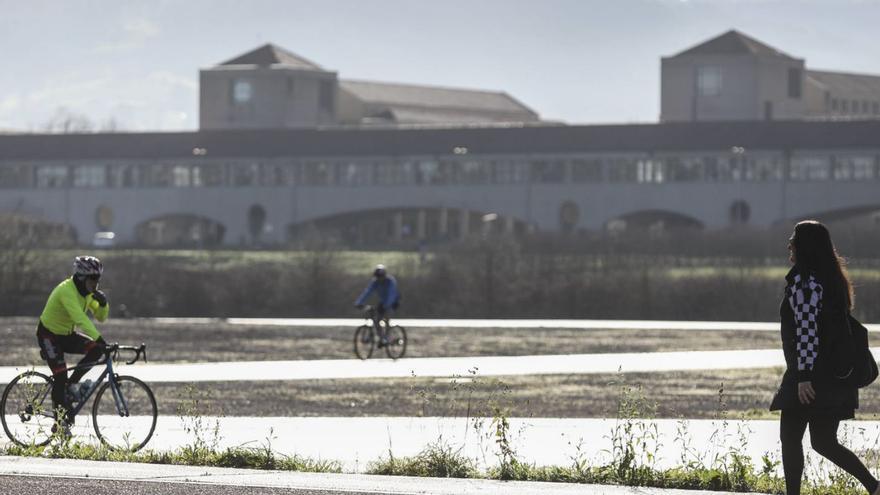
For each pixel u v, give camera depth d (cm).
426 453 3100
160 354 8019
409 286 13712
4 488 2675
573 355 7269
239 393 5453
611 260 13925
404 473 2961
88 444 3328
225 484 2761
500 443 3225
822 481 2789
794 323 2441
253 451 3156
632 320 13000
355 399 5306
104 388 3438
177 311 13800
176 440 3553
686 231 15288
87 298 3447
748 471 2900
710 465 3133
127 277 14162
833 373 2408
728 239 15275
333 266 13988
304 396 5391
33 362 7094
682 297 13062
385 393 5516
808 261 2422
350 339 9369
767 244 15288
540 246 14662
